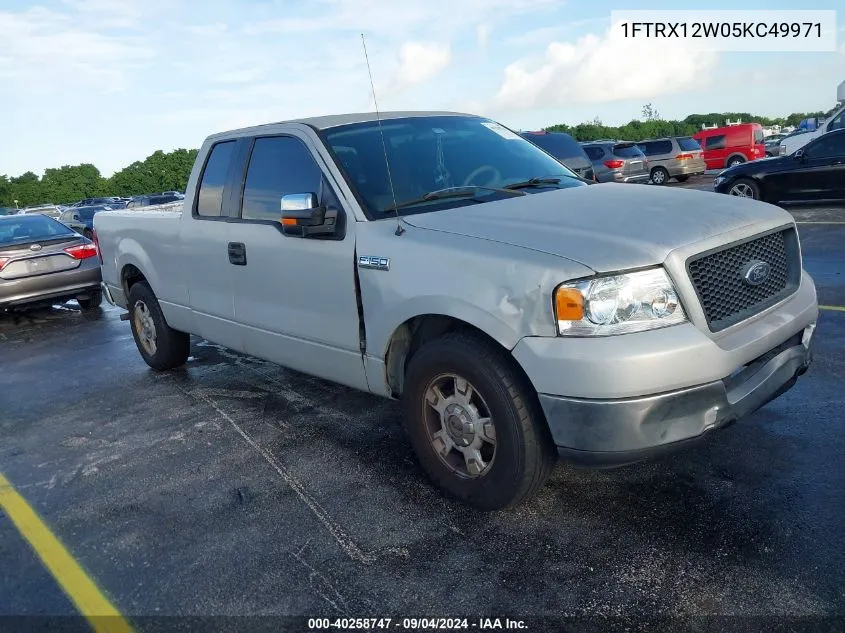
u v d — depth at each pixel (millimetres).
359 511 3396
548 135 15234
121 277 6020
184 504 3635
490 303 2926
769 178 13336
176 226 5070
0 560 3281
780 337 3080
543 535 3059
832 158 12656
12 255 8875
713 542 2896
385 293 3402
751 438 3760
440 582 2809
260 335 4430
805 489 3217
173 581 2975
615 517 3145
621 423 2682
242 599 2812
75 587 3002
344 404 4871
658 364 2652
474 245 3070
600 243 2859
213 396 5301
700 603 2555
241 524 3379
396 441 4176
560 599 2648
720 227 3033
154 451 4367
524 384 2943
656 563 2801
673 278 2771
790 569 2688
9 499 3898
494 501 3148
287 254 4000
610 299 2705
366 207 3637
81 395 5695
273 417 4742
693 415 2746
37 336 8438
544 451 2996
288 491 3668
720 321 2895
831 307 6188
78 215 26125
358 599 2750
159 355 5883
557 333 2764
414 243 3281
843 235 9742
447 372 3209
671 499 3248
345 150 3928
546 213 3275
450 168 4055
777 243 3303
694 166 24625
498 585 2760
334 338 3840
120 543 3318
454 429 3275
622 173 20609
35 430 4992
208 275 4793
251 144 4500
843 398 4168
